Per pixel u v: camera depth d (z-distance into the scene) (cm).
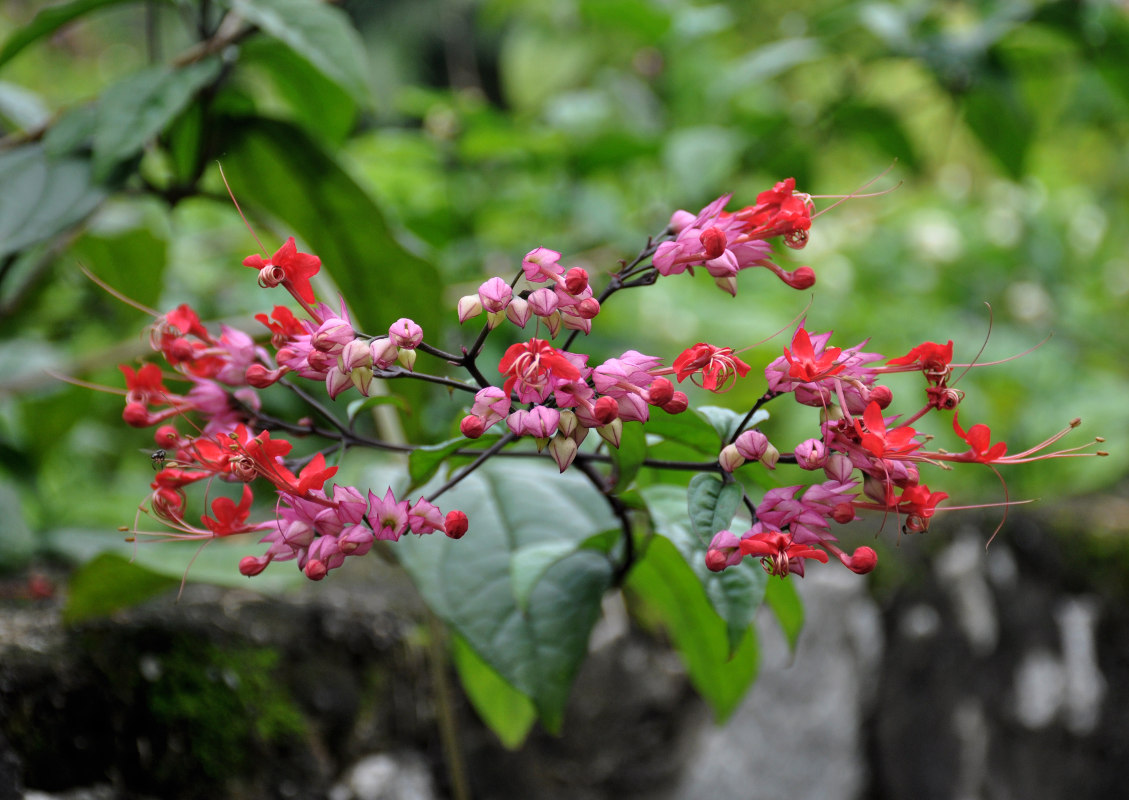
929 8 139
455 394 120
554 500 80
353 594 90
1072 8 129
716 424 69
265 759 82
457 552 77
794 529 66
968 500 128
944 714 115
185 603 84
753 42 215
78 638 79
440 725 90
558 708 75
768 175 147
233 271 151
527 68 197
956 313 178
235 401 70
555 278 64
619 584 78
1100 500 135
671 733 100
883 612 110
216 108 98
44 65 220
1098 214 212
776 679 105
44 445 113
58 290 137
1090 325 180
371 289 89
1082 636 124
